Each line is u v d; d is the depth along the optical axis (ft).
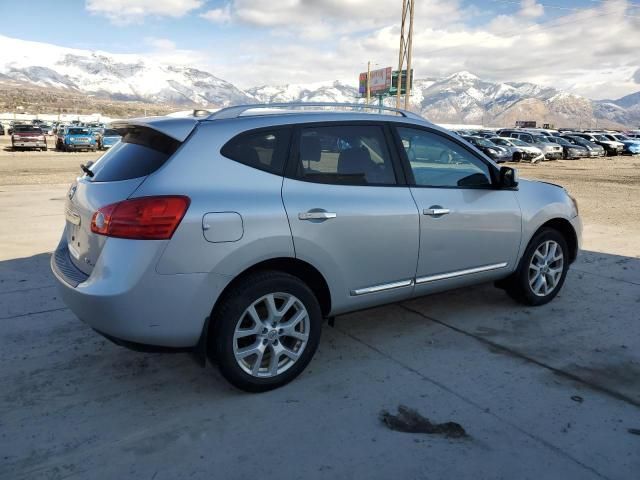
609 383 11.45
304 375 11.70
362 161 12.01
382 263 12.12
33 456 8.82
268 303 10.64
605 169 84.02
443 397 10.78
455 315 15.40
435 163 13.25
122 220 9.46
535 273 15.71
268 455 8.91
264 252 10.30
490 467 8.64
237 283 10.37
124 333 9.57
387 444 9.23
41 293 16.75
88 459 8.78
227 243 9.89
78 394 10.83
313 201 10.96
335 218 11.16
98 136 115.24
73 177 55.52
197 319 9.86
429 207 12.72
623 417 10.14
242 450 9.04
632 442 9.34
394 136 12.67
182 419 9.96
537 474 8.48
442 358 12.59
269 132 10.94
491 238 14.11
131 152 10.82
